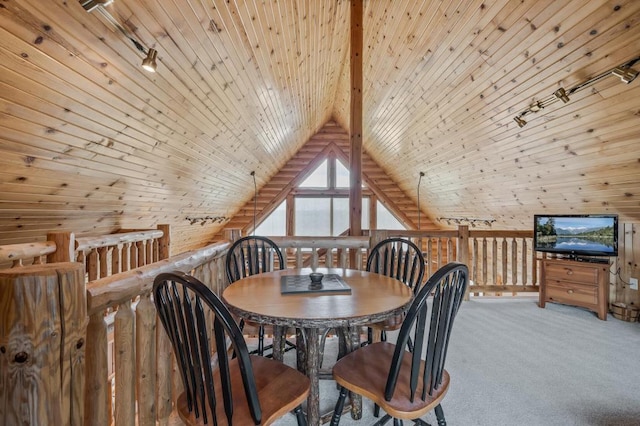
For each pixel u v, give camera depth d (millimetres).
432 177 5469
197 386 1029
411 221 7242
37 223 2484
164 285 983
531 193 3807
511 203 4352
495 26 2223
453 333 2742
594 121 2365
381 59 3523
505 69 2479
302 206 7270
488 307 3508
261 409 1048
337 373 1287
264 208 7109
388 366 1346
